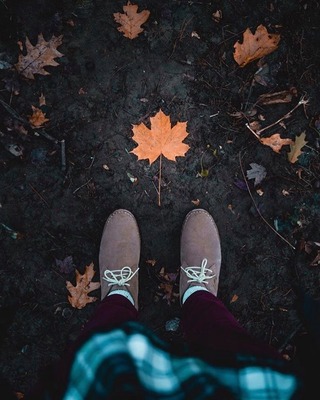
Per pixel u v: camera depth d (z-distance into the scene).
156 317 1.85
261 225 1.89
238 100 1.88
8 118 1.77
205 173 1.87
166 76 1.85
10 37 1.78
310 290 1.89
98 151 1.83
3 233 1.79
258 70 1.88
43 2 1.79
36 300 1.81
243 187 1.88
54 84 1.80
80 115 1.82
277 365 0.81
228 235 1.89
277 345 1.88
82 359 0.79
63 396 0.78
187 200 1.87
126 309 1.45
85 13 1.81
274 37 1.82
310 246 1.89
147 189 1.85
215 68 1.87
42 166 1.80
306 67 1.88
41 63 1.76
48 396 0.82
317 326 1.64
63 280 1.82
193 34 1.86
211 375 0.79
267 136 1.88
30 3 1.79
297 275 1.90
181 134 1.73
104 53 1.82
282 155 1.89
